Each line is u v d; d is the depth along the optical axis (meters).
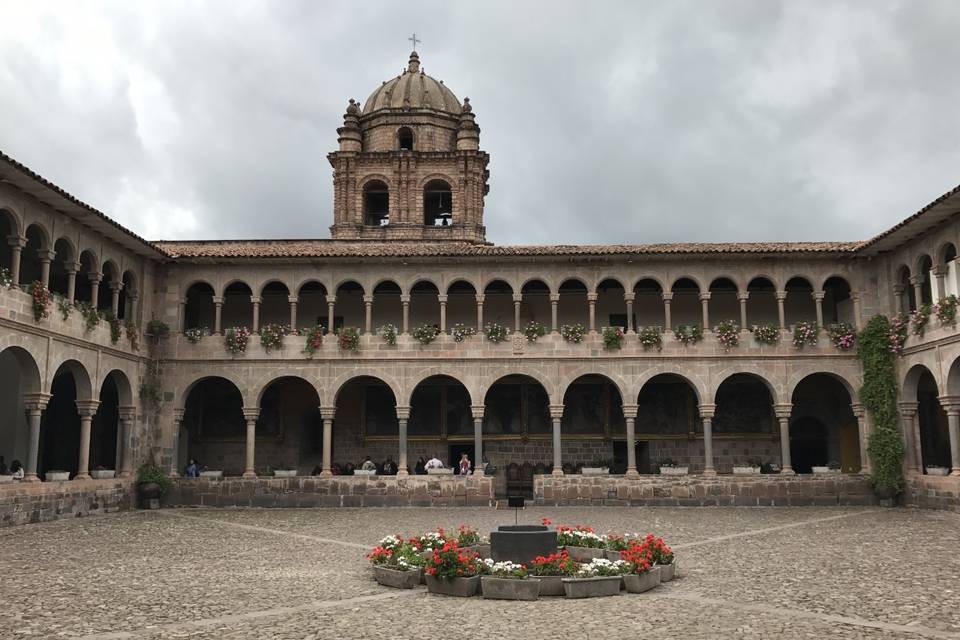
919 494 31.50
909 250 32.22
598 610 12.35
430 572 13.84
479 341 34.84
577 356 34.69
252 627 11.38
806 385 38.34
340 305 38.28
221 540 21.58
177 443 34.28
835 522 25.72
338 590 14.16
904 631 10.94
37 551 19.33
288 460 38.34
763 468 35.28
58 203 26.73
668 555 15.27
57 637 10.86
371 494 33.53
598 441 38.03
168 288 35.06
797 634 10.77
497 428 38.31
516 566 13.84
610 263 35.19
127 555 18.66
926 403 35.47
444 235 44.47
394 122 46.25
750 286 37.69
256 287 35.25
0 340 24.36
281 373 34.75
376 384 38.62
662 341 34.66
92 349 29.77
